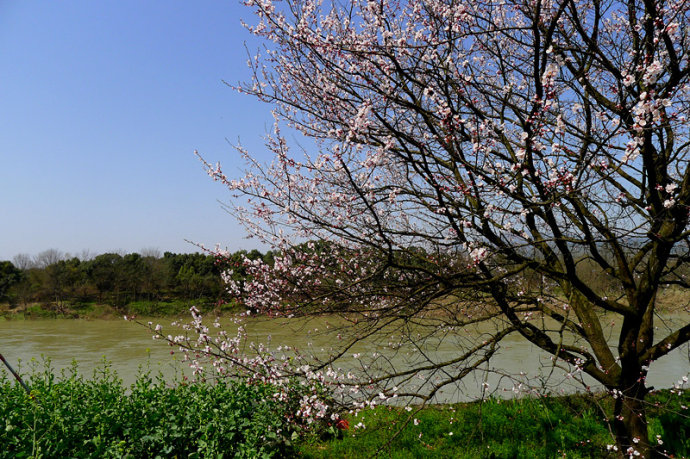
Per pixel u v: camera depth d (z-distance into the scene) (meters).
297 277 6.07
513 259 5.22
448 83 5.02
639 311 5.32
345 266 6.04
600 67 5.70
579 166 4.45
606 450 6.27
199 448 5.85
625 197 4.94
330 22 5.59
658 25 4.25
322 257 6.37
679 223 4.64
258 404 6.68
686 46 5.35
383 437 6.79
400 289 5.59
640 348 5.54
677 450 5.98
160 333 5.88
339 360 7.51
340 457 6.35
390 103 5.37
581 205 5.38
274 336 11.38
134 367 14.05
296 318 5.88
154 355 16.94
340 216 5.85
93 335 24.72
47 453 5.16
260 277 6.27
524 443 6.56
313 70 5.80
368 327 5.26
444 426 7.10
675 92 4.53
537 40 3.99
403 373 5.11
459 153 4.88
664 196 5.07
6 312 37.78
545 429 6.77
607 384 5.53
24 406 5.78
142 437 5.79
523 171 4.39
